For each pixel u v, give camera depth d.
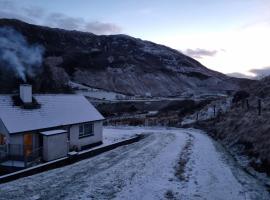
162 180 13.12
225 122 30.16
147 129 41.56
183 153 19.70
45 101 25.11
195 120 45.22
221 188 11.83
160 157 18.38
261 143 16.38
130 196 11.09
